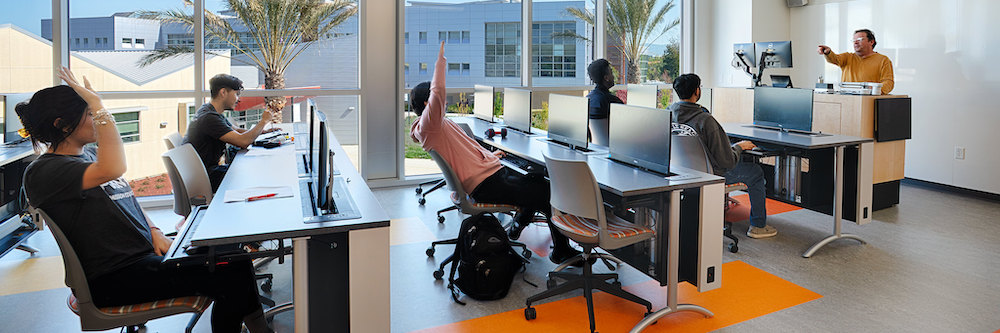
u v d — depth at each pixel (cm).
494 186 355
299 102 583
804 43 705
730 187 406
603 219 272
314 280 206
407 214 502
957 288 332
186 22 536
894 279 347
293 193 253
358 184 273
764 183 432
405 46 624
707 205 276
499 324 290
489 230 324
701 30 748
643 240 301
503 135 454
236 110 558
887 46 622
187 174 303
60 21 496
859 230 449
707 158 360
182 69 542
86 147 212
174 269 199
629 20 711
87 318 189
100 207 194
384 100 616
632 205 283
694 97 380
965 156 565
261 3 554
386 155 627
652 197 287
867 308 305
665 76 748
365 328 210
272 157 353
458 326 288
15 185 373
